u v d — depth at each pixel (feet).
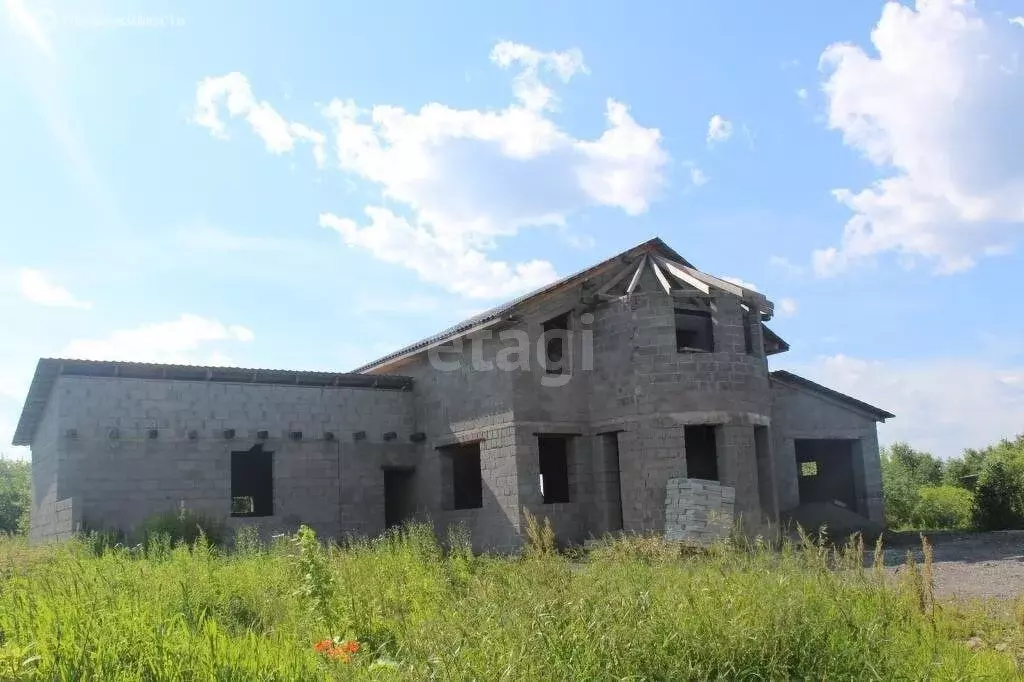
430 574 37.27
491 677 19.89
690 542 55.62
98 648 20.93
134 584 31.89
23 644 21.33
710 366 66.85
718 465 66.64
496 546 67.72
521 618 23.08
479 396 71.05
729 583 26.76
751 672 22.31
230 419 70.03
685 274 68.13
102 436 64.59
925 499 112.68
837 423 86.58
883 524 85.81
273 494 71.31
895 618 28.02
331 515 73.56
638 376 67.05
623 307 68.85
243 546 53.42
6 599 26.89
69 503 59.72
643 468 65.87
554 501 82.23
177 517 61.05
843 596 27.40
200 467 67.97
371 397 77.51
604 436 69.72
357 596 31.09
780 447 84.12
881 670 23.31
